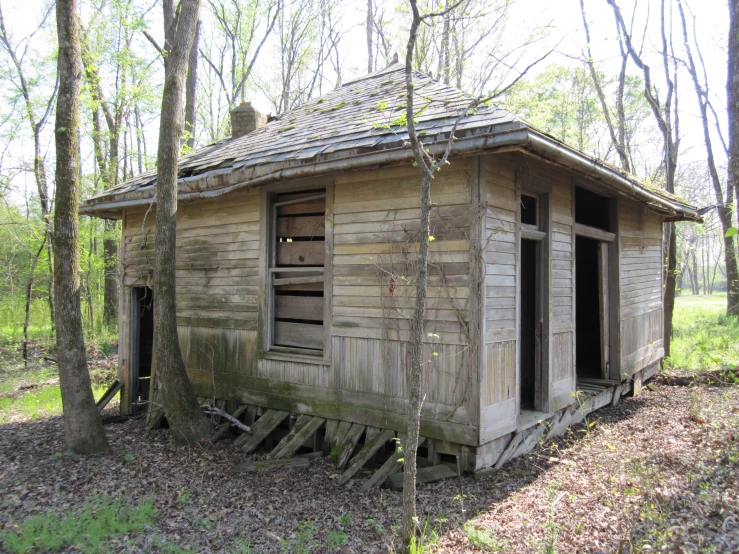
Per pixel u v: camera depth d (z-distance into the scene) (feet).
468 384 17.49
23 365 50.11
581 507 15.20
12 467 20.45
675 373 35.19
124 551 13.58
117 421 28.78
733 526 12.32
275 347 23.48
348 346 20.67
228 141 33.06
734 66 24.86
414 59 60.95
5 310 81.76
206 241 26.20
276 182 23.16
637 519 13.66
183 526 15.14
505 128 15.33
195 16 22.48
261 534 14.58
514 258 19.24
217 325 25.53
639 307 31.94
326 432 21.15
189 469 19.97
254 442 21.86
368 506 16.29
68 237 21.29
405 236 19.10
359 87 29.48
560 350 22.50
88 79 50.14
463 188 17.88
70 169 21.09
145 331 33.86
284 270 22.91
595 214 31.04
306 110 30.27
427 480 17.42
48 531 14.60
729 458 16.97
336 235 21.09
